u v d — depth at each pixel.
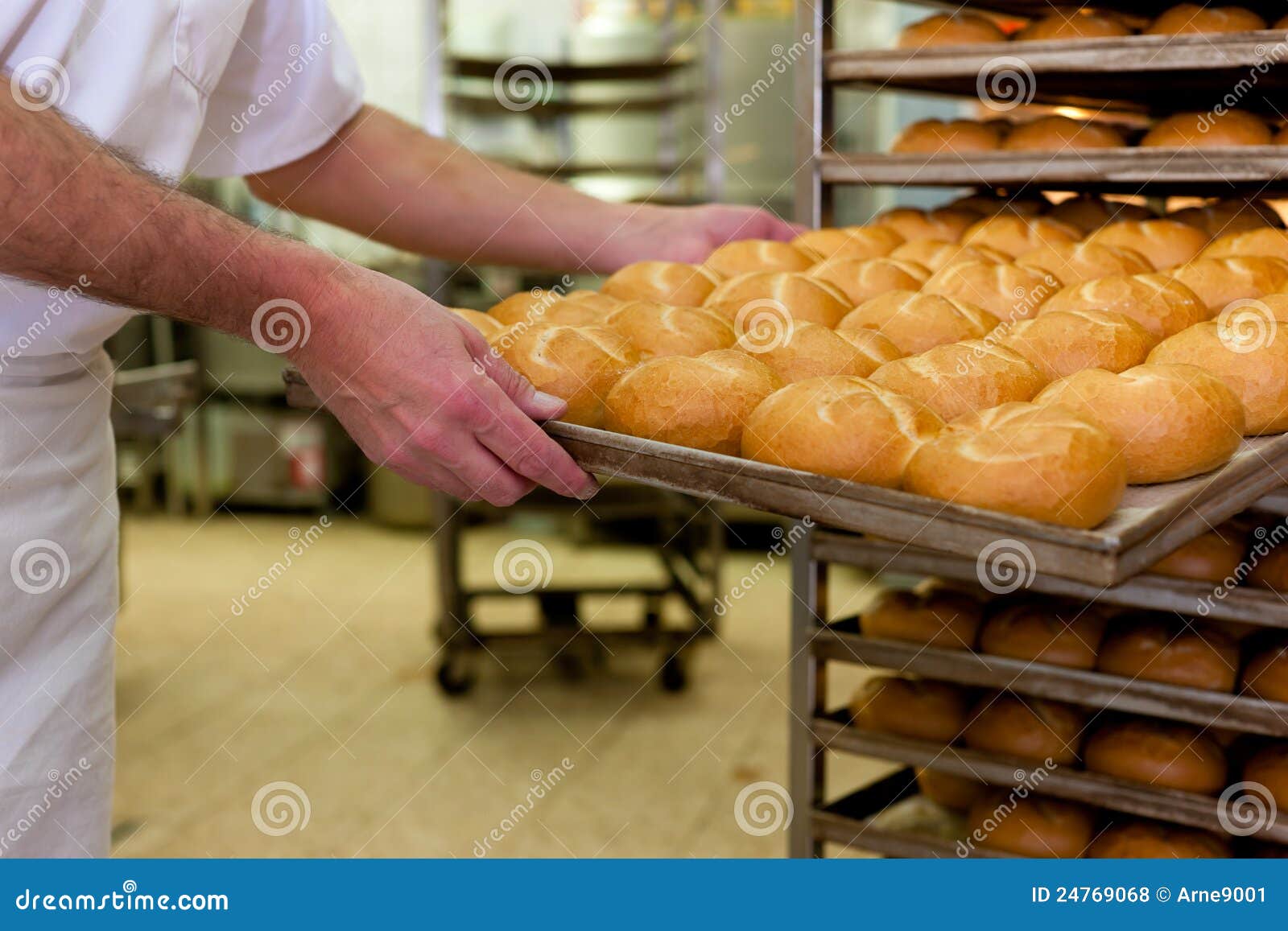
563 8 5.07
